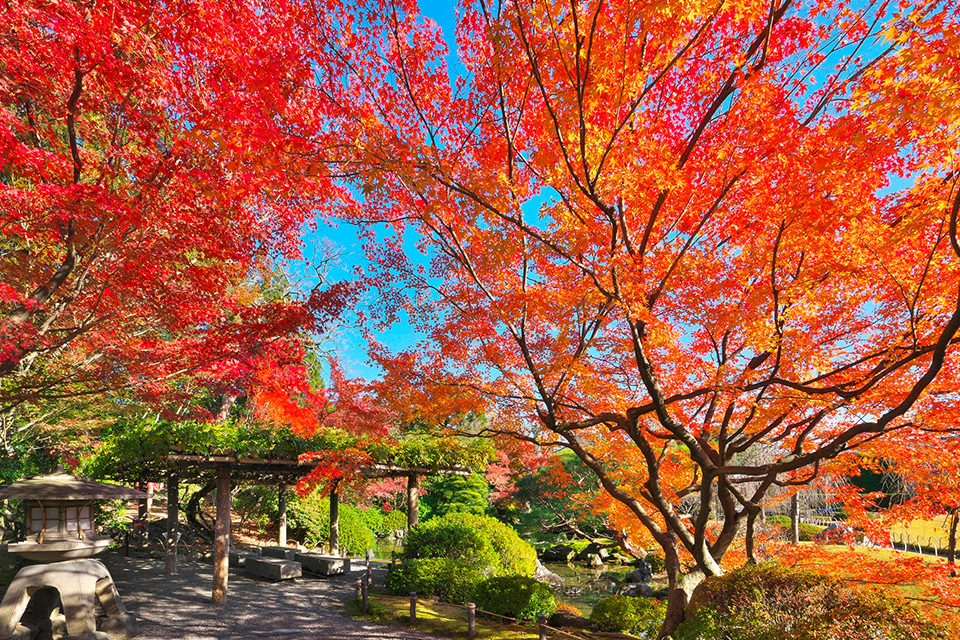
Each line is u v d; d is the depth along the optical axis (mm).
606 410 9383
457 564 14672
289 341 7918
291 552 17969
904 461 8594
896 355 6867
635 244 7898
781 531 19844
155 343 8656
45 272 7344
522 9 5574
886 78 4559
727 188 6387
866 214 5582
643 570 21984
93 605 9773
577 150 6273
